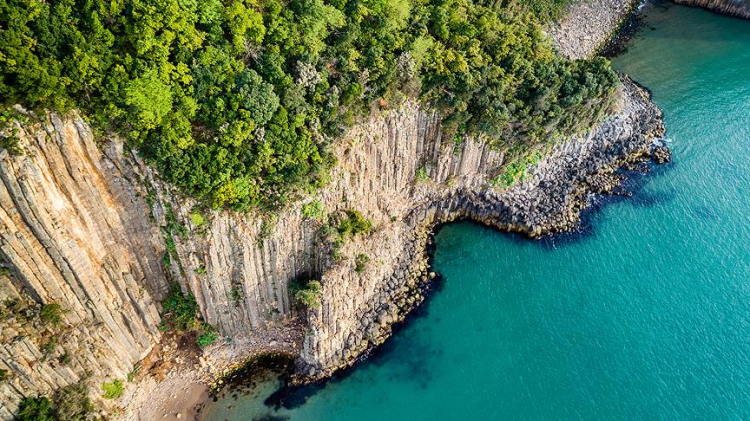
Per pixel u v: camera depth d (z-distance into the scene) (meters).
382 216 64.44
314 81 51.31
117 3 42.00
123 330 49.97
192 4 44.81
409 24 60.72
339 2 55.09
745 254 67.94
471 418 53.62
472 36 65.06
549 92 66.50
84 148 43.12
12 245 40.72
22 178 39.34
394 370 57.12
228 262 51.34
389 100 59.06
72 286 44.91
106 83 41.97
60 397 45.16
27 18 38.19
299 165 50.69
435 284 65.25
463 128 65.44
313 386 55.09
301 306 57.78
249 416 52.41
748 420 53.53
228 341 56.00
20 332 42.88
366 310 59.88
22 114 39.41
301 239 54.78
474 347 59.53
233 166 48.00
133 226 48.28
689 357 58.41
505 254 68.75
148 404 51.59
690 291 64.50
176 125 45.12
